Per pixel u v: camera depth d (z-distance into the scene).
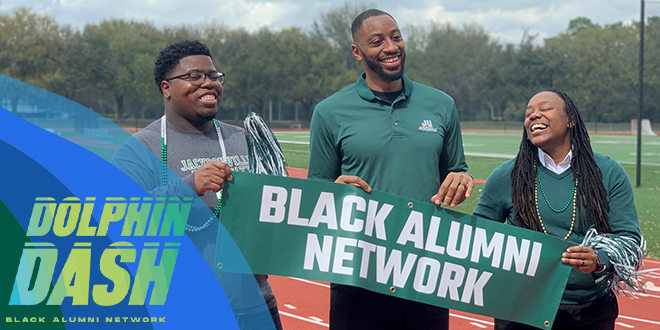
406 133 2.84
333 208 2.65
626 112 63.25
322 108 2.95
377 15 2.83
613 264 2.58
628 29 64.56
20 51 48.28
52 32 49.44
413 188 2.81
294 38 51.88
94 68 50.59
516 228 2.71
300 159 3.12
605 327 2.75
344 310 2.90
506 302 2.73
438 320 2.88
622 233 2.67
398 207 2.71
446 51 65.06
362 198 2.67
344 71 52.81
